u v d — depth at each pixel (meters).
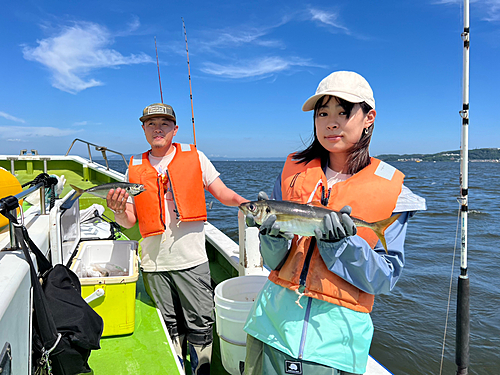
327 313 1.43
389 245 1.46
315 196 1.63
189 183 2.56
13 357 1.13
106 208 5.64
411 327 5.35
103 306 2.40
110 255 3.15
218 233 4.35
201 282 2.60
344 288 1.44
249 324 1.63
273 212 1.49
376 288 1.41
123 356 2.27
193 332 2.60
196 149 2.77
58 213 2.17
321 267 1.47
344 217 1.28
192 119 3.83
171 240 2.54
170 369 2.17
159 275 2.60
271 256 1.55
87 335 1.67
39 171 7.23
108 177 6.30
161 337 2.47
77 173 7.34
